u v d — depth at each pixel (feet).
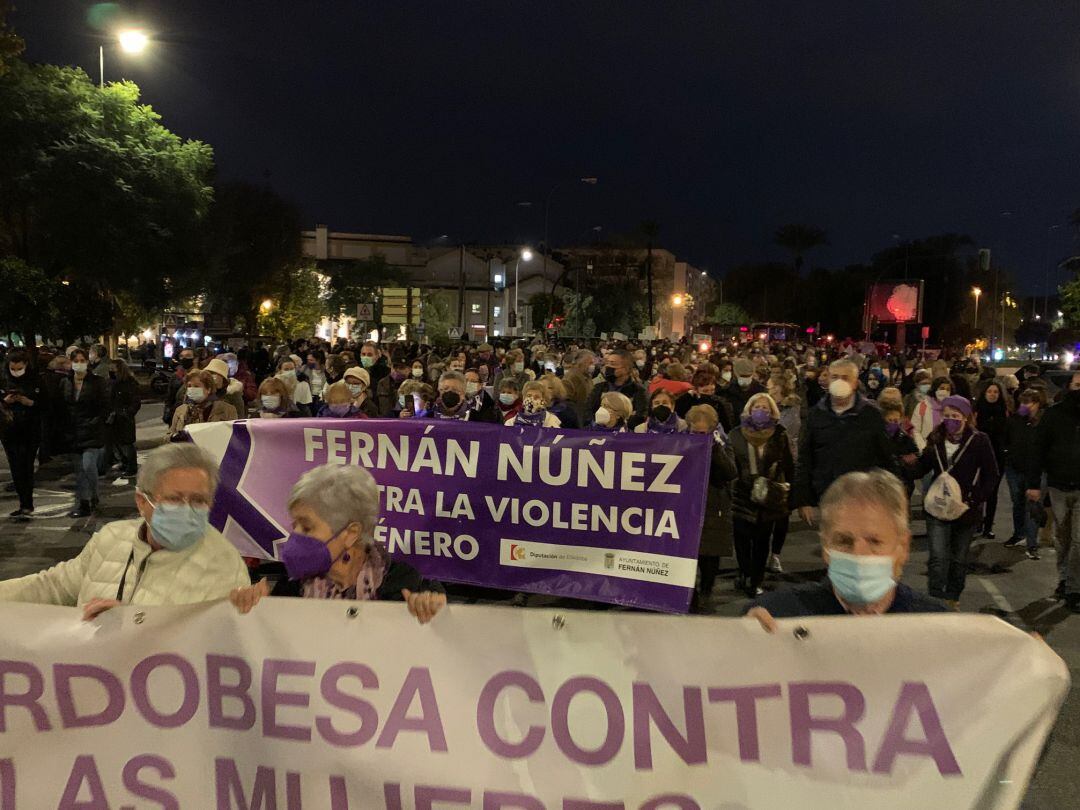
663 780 7.92
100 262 96.63
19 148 90.38
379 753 8.34
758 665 7.77
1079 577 23.27
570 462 15.37
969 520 21.86
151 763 8.64
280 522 16.10
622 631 7.98
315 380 56.95
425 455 15.90
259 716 8.50
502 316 302.04
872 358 93.71
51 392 35.04
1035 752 7.38
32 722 8.70
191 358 49.16
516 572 15.62
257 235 171.53
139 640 8.61
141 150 96.94
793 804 7.69
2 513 33.32
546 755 8.10
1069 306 90.58
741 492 23.00
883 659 7.59
